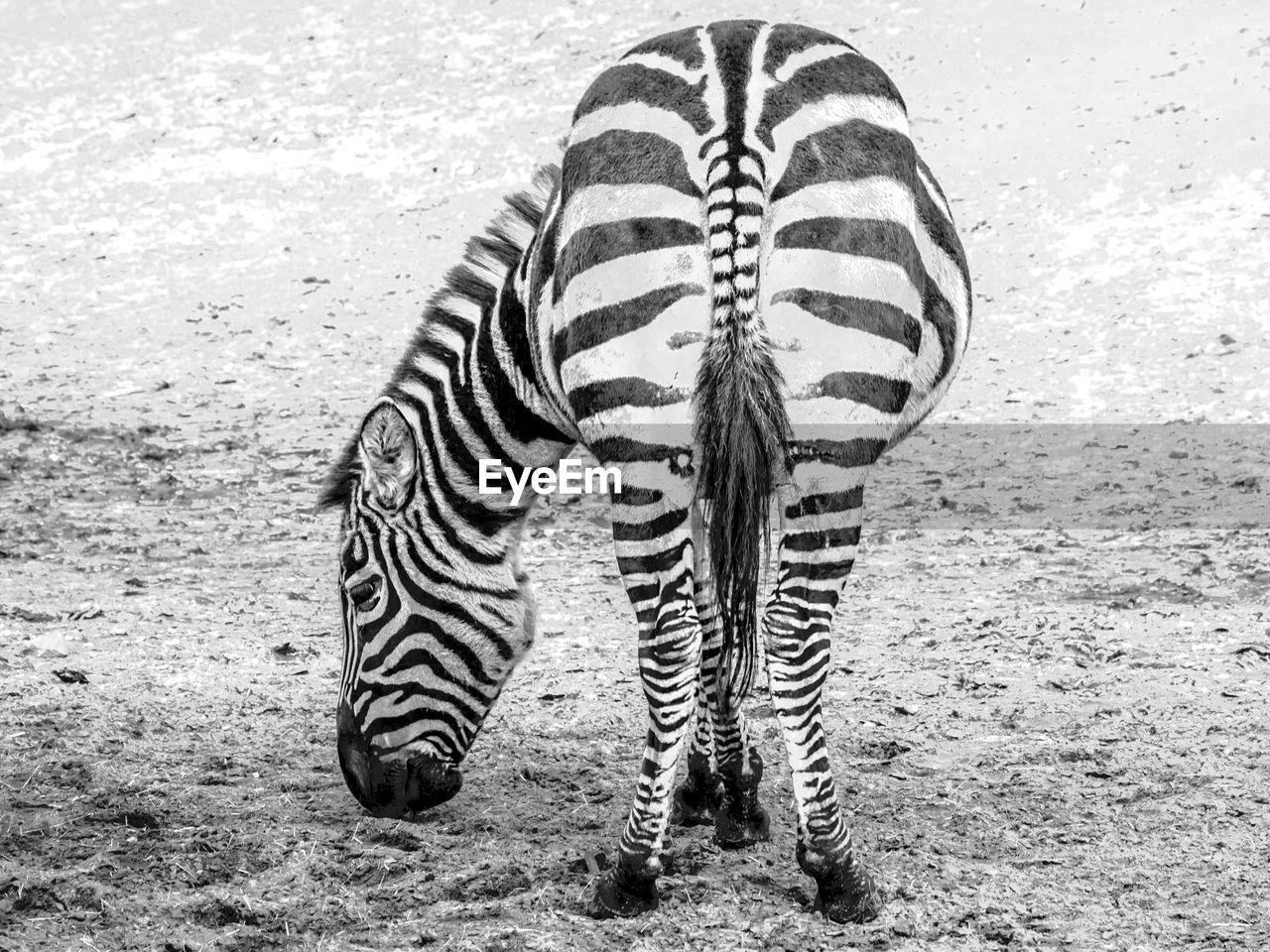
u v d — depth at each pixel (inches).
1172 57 1279.5
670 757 268.7
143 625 503.5
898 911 271.3
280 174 1318.9
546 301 281.6
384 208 1242.6
